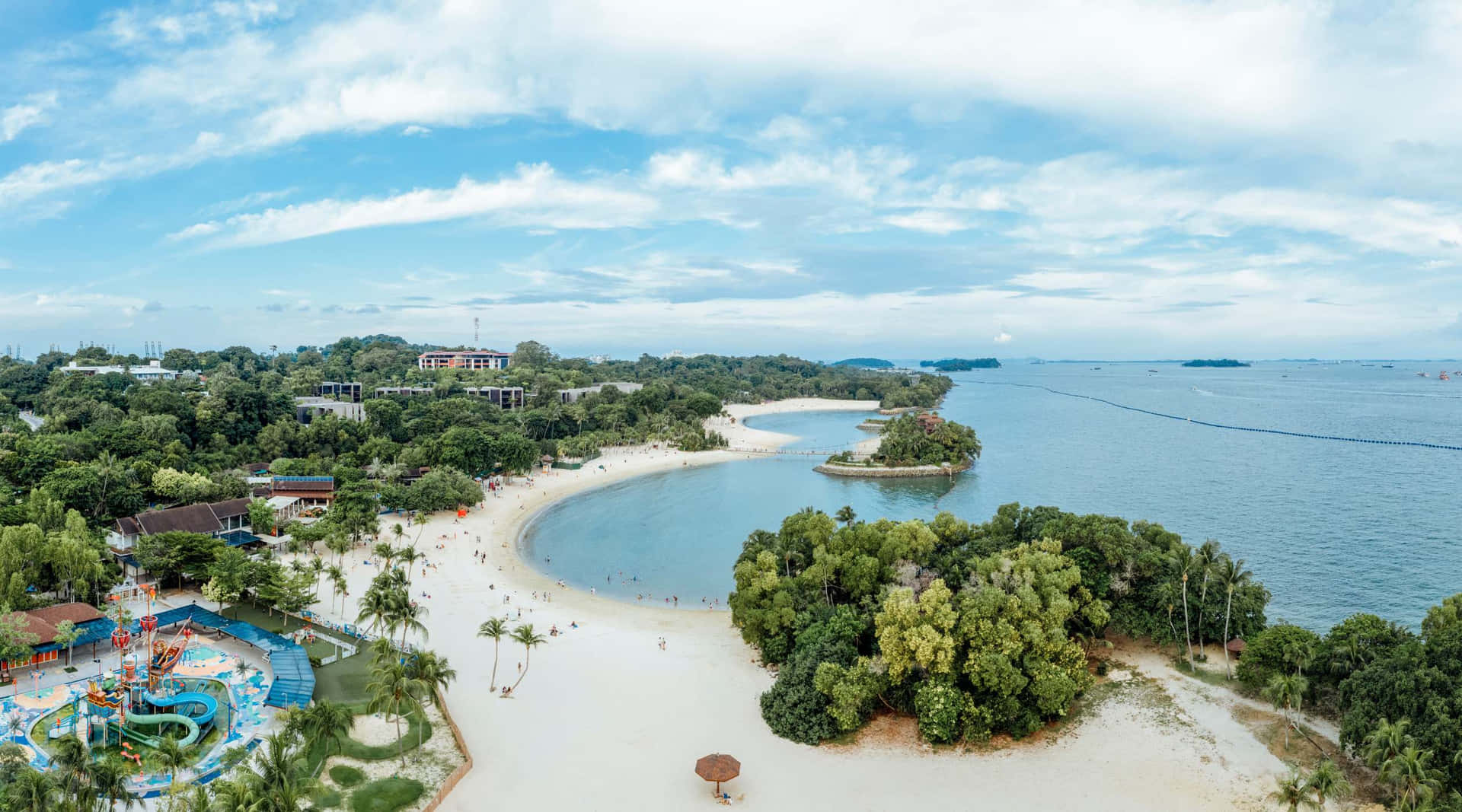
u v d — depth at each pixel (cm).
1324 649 8525
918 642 8469
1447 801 6375
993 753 8212
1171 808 7188
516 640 10619
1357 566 15375
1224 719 8656
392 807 7031
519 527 19750
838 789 7588
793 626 10325
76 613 10306
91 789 6103
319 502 19175
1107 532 10862
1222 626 10156
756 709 9338
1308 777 6725
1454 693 6875
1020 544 11438
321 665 10156
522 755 8194
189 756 7456
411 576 14775
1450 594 13775
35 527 11356
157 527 14162
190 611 11450
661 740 8544
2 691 8988
